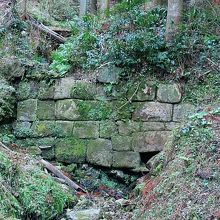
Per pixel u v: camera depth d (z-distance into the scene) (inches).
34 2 369.4
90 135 234.5
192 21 254.2
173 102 231.5
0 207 148.1
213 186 133.6
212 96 226.8
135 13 264.2
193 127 167.9
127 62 236.1
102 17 291.4
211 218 122.0
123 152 231.6
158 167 175.9
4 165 165.5
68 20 360.2
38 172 177.5
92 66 243.8
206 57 237.9
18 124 237.6
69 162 232.8
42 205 162.7
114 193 218.2
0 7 303.3
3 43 271.1
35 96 239.9
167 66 236.7
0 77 240.5
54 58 256.5
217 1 268.2
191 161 149.8
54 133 235.8
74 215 165.8
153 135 231.1
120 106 235.5
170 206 137.8
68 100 237.9
